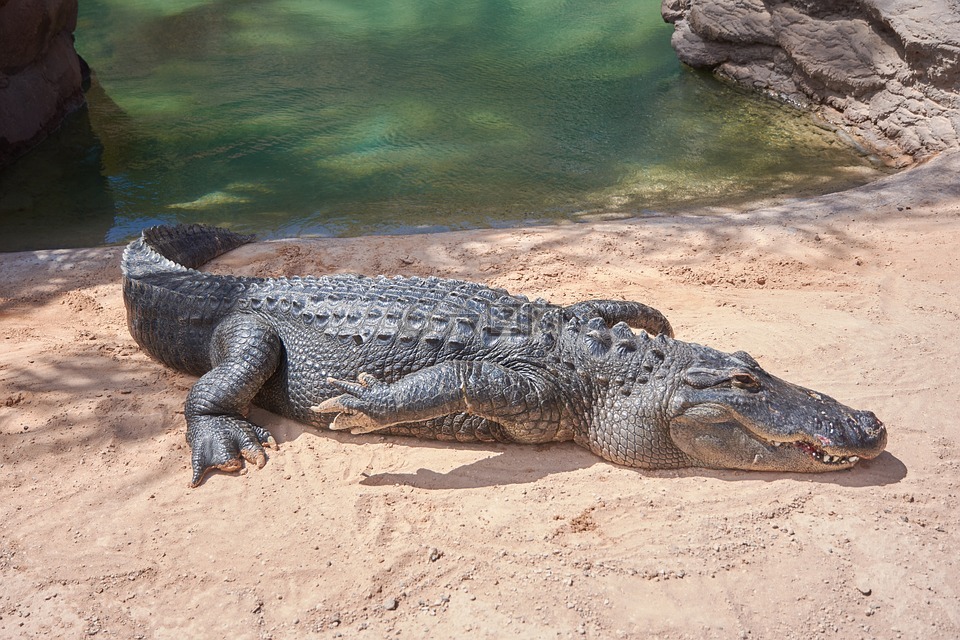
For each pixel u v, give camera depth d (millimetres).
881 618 3701
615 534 4262
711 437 4586
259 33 16953
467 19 17484
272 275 7645
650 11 17641
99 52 16031
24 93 11875
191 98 13703
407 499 4594
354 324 5262
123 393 5676
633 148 11492
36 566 4234
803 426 4457
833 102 12398
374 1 18703
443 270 7684
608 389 4844
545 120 12523
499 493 4613
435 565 4125
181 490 4766
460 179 10586
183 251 7539
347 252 8141
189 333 5789
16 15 11445
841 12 12422
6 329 6730
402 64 15047
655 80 14148
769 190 10008
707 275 7348
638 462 4766
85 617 3930
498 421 4820
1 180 10938
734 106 13070
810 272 7320
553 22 17203
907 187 9094
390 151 11492
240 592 4031
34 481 4852
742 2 13609
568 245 8148
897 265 7344
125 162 11383
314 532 4387
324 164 11125
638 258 7797
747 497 4461
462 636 3729
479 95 13547
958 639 3584
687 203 9672
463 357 5066
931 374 5516
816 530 4195
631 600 3857
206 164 11227
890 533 4141
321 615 3879
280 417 5473
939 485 4477
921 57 11031
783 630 3674
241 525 4469
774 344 5980
